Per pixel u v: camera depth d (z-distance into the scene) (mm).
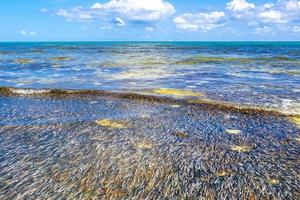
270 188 8680
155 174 9352
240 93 22375
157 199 8031
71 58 61688
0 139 12242
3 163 9984
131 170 9578
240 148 11711
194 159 10531
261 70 38781
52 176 9125
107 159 10359
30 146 11516
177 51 105688
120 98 20375
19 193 8180
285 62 52000
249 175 9445
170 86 25453
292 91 23250
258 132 13680
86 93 21844
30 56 69125
